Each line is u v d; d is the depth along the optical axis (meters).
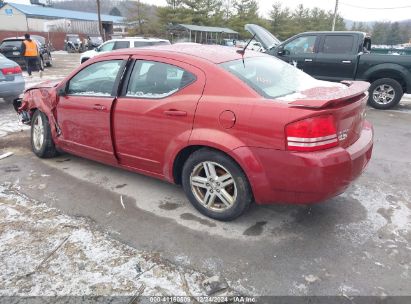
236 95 2.90
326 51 8.67
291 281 2.48
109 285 2.43
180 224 3.18
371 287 2.43
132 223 3.20
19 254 2.74
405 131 6.40
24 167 4.49
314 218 3.28
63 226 3.14
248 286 2.43
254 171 2.80
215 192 3.15
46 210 3.41
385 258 2.72
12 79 7.50
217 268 2.60
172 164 3.29
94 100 3.78
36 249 2.81
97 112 3.75
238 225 3.16
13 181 4.06
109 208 3.47
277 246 2.86
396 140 5.82
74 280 2.47
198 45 3.87
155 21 44.94
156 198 3.67
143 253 2.77
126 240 2.94
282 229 3.10
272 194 2.83
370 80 8.45
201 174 3.28
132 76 3.54
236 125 2.82
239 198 3.00
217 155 3.00
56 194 3.75
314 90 3.15
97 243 2.89
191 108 3.05
